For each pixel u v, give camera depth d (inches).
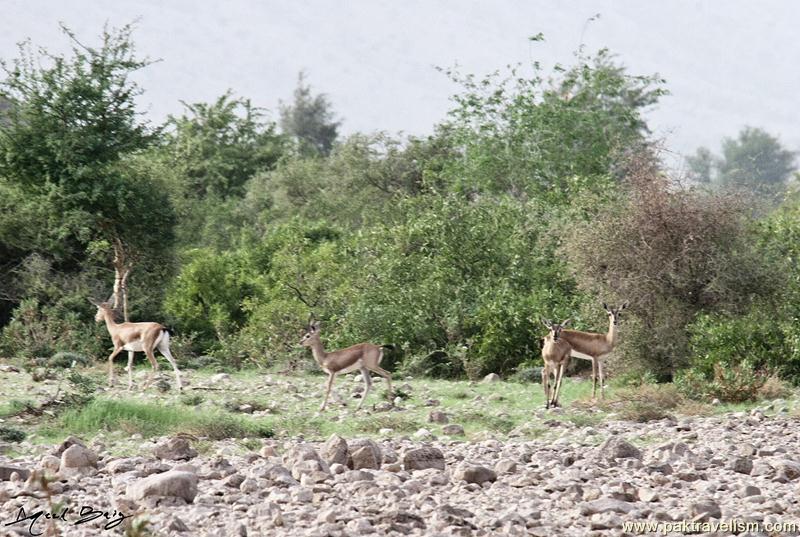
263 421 2453.2
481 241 4325.8
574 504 1433.3
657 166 3754.9
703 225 3479.3
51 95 4645.7
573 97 6136.8
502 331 3954.2
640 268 3511.3
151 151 5802.2
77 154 4586.6
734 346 3304.6
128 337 3144.7
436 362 4133.9
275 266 5044.3
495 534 1217.4
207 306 4985.2
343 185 7431.1
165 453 1844.2
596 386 3152.1
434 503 1397.6
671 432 2288.4
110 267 5128.0
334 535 1181.7
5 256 5039.4
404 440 2158.0
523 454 1897.1
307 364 3924.7
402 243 4512.8
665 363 3476.9
